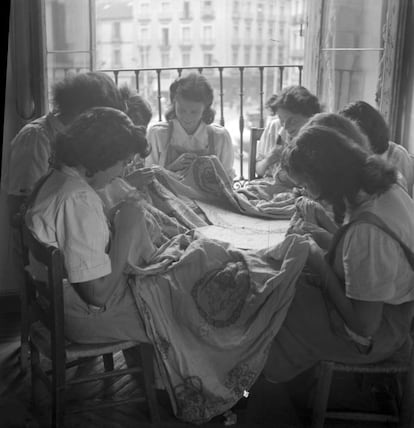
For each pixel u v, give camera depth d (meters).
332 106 3.32
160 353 2.00
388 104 3.07
